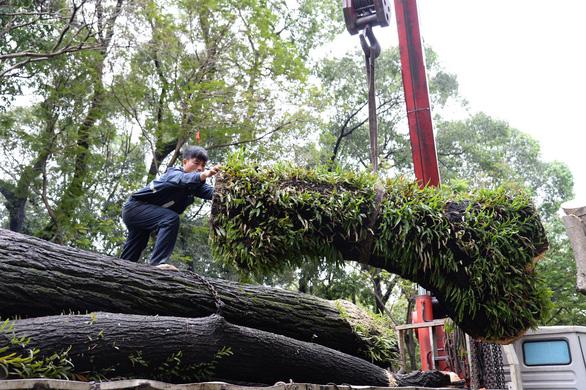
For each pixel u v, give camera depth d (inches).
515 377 279.6
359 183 149.2
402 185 154.5
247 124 513.3
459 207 152.2
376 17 206.2
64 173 568.7
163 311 130.7
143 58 534.0
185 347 116.5
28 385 73.4
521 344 307.9
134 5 466.0
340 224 143.6
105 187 599.2
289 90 526.9
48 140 531.8
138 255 167.8
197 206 603.5
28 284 111.9
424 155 275.3
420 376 186.9
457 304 150.5
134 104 536.4
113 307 123.0
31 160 542.6
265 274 144.9
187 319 120.2
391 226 146.0
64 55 522.9
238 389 93.7
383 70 829.8
